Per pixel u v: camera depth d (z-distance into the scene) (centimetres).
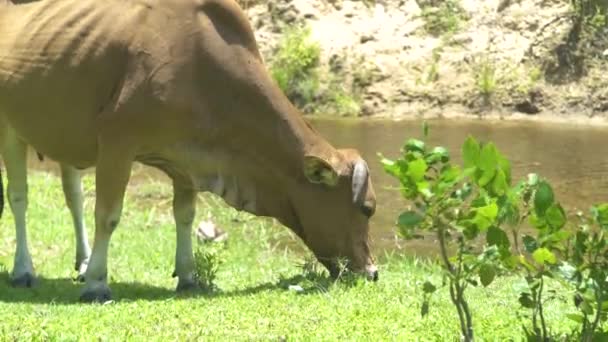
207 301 1040
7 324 926
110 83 1092
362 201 1120
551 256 712
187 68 1085
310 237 1138
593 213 719
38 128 1142
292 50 2661
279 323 923
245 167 1122
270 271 1311
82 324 930
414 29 2673
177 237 1177
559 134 2317
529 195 740
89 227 1568
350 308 977
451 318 917
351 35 2691
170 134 1093
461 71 2578
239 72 1103
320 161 1098
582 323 773
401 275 1209
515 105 2514
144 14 1093
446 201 706
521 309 943
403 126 2422
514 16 2633
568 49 2555
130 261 1380
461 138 2280
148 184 1936
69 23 1112
